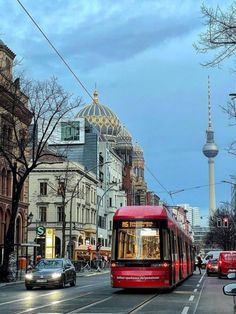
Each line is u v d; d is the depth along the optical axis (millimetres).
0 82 41594
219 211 114438
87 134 93500
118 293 22844
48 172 77625
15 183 36438
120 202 106188
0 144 37656
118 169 112125
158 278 21469
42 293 24281
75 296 21656
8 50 47938
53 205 77500
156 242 21938
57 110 37812
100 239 91250
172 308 16203
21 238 54844
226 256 37406
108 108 127188
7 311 15711
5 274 34750
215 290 24922
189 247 41094
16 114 42969
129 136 126688
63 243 51438
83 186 82125
